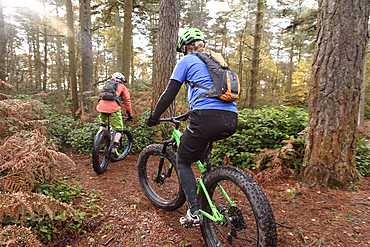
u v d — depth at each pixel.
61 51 21.17
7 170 2.13
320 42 2.95
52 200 1.69
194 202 1.88
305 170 3.11
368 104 18.06
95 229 2.19
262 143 4.17
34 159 1.96
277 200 2.80
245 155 3.85
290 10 16.02
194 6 21.97
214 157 4.19
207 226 1.98
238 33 23.27
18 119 3.19
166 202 2.61
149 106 6.71
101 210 2.52
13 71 16.69
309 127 3.10
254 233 2.06
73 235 2.05
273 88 26.55
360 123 8.88
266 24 25.88
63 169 3.94
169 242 2.03
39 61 19.02
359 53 2.80
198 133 1.67
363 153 3.98
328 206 2.56
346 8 2.75
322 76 2.93
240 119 4.47
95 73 23.50
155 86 5.52
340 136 2.89
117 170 4.00
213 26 23.27
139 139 5.16
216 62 1.73
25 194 1.64
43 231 1.92
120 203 2.75
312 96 3.06
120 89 4.04
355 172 3.02
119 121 4.15
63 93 18.73
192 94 1.72
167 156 2.48
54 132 5.35
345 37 2.78
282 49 28.67
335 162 2.92
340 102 2.86
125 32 9.56
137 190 3.16
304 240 1.99
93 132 5.11
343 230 2.11
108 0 12.36
